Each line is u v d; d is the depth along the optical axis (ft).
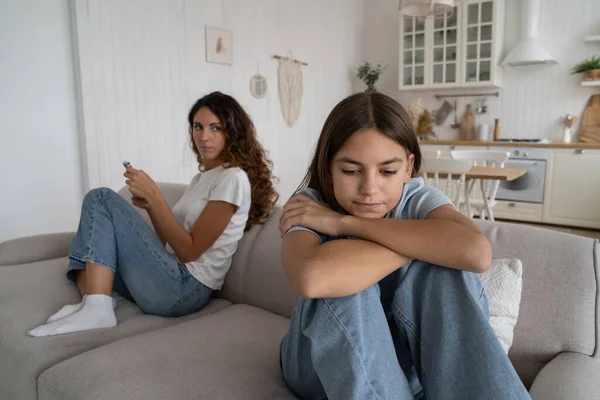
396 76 20.92
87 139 10.86
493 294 3.35
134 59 11.71
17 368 3.96
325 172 3.03
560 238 3.73
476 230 2.68
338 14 19.61
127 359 3.58
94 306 4.50
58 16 10.29
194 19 13.21
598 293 3.37
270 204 5.76
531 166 16.55
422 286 2.71
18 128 9.90
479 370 2.39
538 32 17.52
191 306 5.06
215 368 3.46
